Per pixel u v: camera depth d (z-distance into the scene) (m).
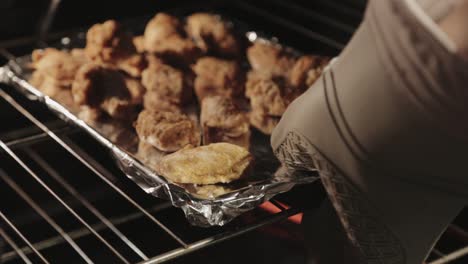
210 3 1.09
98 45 0.89
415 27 0.53
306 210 0.71
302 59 0.88
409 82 0.55
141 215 0.97
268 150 0.79
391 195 0.61
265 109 0.83
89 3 1.01
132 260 0.93
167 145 0.77
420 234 0.63
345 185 0.62
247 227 0.69
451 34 0.54
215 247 0.94
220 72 0.88
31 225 0.98
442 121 0.55
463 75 0.52
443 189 0.60
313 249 0.70
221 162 0.73
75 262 0.94
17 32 0.98
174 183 0.71
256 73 0.90
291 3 1.06
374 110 0.58
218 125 0.80
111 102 0.83
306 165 0.67
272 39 1.00
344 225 0.64
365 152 0.59
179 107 0.85
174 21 0.95
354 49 0.59
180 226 0.94
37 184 1.01
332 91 0.60
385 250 0.64
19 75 0.90
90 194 1.01
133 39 0.93
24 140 0.81
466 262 0.88
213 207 0.69
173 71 0.87
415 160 0.58
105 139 0.78
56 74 0.88
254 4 1.09
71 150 0.79
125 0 1.03
